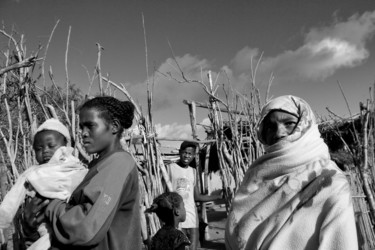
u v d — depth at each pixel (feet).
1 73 8.98
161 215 10.68
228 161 19.75
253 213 4.99
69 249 4.88
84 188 4.89
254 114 18.12
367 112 9.32
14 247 8.02
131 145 15.44
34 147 7.01
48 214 5.15
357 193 15.87
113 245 4.93
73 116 10.91
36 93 10.64
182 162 16.74
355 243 4.08
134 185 5.34
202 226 21.56
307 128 5.14
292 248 4.40
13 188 6.43
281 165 5.00
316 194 4.51
